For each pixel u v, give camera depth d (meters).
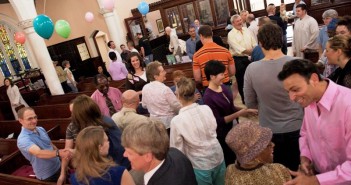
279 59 2.01
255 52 3.76
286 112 2.10
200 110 2.20
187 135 2.15
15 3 7.34
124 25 11.21
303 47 4.99
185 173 1.53
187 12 10.28
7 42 11.91
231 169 1.43
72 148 2.61
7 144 4.84
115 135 2.43
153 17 12.45
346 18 2.83
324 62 3.23
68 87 9.92
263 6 9.87
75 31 12.38
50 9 12.45
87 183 1.62
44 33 5.86
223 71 2.55
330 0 8.41
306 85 1.32
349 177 1.29
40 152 2.70
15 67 12.19
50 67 8.09
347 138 1.35
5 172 3.91
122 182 1.67
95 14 11.46
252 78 2.14
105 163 1.69
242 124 1.44
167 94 3.01
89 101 2.39
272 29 2.00
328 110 1.36
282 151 2.22
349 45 1.97
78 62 12.54
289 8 9.66
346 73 2.01
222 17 9.81
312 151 1.66
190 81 2.22
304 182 1.36
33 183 2.86
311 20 4.81
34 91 9.58
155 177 1.44
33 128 2.94
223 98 2.61
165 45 11.99
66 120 5.07
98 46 12.54
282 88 2.01
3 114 9.15
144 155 1.39
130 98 2.66
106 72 12.70
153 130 1.41
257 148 1.32
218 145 2.29
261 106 2.21
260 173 1.32
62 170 2.71
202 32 3.32
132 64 4.04
